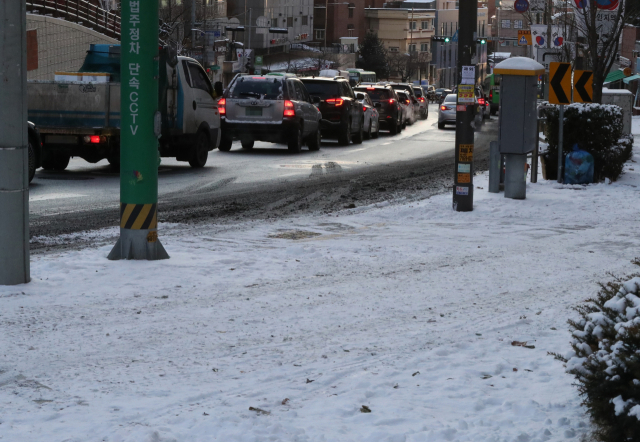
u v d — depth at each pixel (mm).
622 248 13773
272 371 7082
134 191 11594
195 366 7203
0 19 9789
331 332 8414
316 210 17750
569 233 15305
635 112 80500
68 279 10461
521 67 18703
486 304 9750
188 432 5551
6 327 8273
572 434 5602
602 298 6133
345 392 6523
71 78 23125
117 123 23250
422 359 7461
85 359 7340
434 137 46125
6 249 9984
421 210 17656
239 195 19781
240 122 31844
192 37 66250
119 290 10016
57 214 16016
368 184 22688
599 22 30844
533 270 11820
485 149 38031
